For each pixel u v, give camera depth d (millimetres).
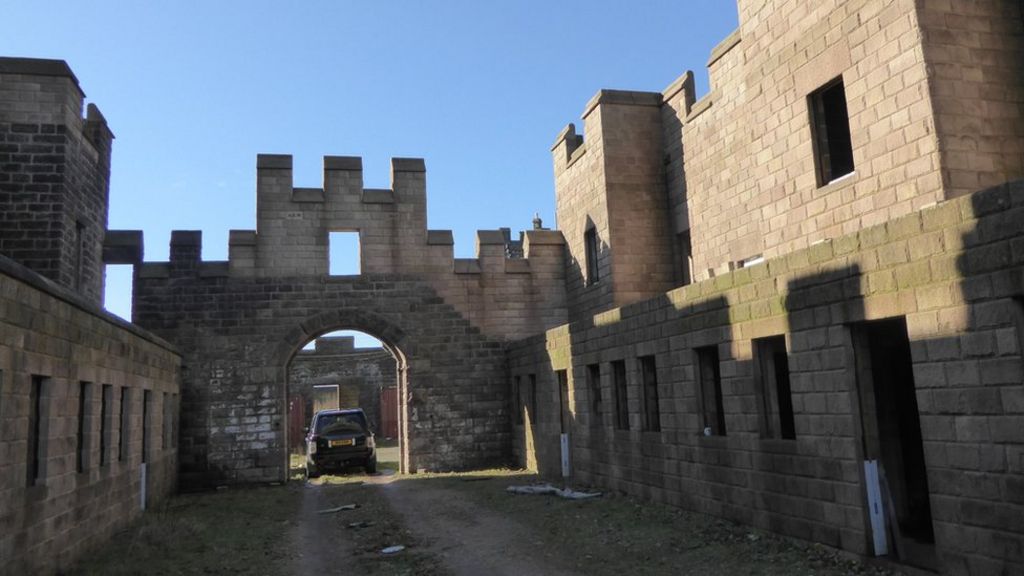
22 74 14594
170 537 10203
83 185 15961
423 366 19750
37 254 14227
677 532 9242
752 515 8930
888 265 6809
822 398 7711
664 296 11133
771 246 11000
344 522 11969
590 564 8102
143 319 18484
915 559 6914
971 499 5910
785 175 10734
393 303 19781
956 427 6051
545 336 16812
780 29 10867
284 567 8750
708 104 15711
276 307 19078
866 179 9258
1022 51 8781
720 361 9648
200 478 18031
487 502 13102
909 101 8664
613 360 13000
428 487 15906
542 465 17031
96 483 9711
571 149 21000
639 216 18125
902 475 8547
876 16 9133
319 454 20578
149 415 13688
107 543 9938
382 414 34969
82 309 9078
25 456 7316
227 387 18547
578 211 20031
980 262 5871
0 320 6750
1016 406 5559
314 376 35031
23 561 7246
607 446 13312
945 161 8250
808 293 7934
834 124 10391
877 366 8773
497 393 20062
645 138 18547
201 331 18656
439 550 9391
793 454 8180
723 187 15109
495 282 20516
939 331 6234
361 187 20000
